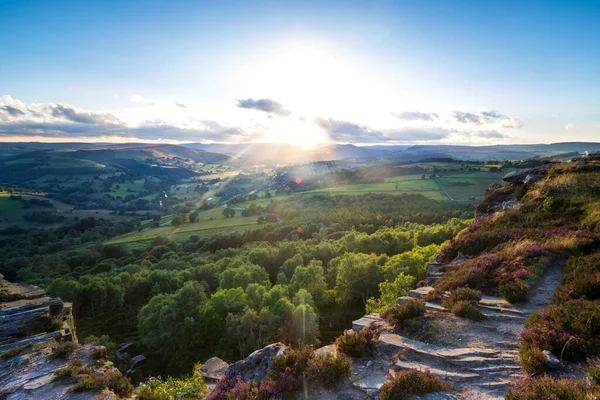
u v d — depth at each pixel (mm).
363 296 54344
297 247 88562
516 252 18922
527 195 29078
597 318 9648
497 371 9375
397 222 116438
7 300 25297
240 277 58062
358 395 9227
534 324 10617
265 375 11633
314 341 39219
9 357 18344
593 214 21281
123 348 47094
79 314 63000
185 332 43125
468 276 17719
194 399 16516
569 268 15492
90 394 14250
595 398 6527
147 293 70812
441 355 10531
